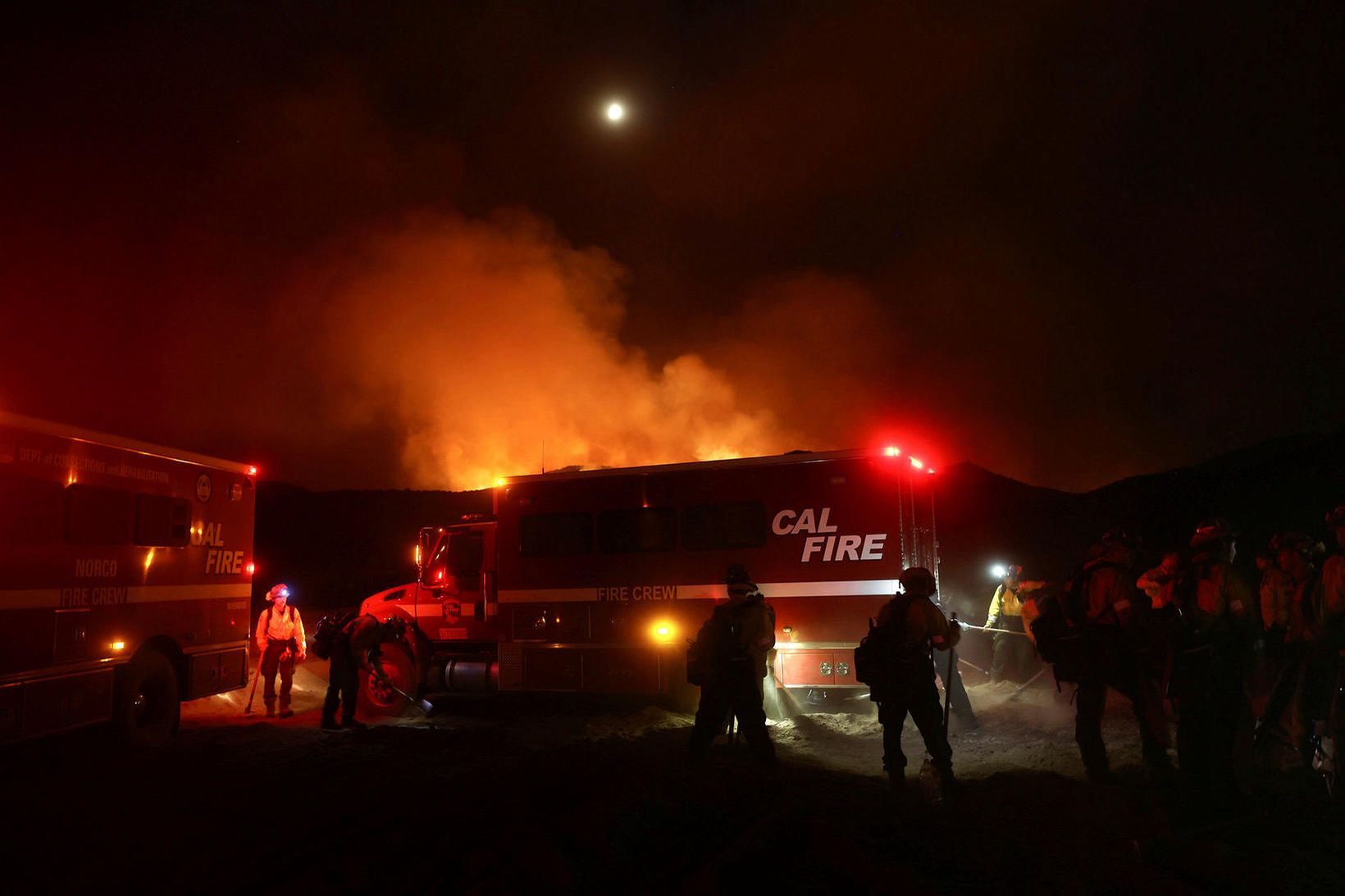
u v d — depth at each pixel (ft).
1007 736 27.25
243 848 16.53
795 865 15.02
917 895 13.34
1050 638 20.58
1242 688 17.67
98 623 26.32
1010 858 15.24
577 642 34.60
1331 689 19.08
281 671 35.27
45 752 27.71
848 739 28.71
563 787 20.62
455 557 37.42
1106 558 20.31
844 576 31.83
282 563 109.50
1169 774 18.97
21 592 23.85
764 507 32.99
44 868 15.47
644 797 18.60
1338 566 18.65
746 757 24.72
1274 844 15.78
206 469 31.71
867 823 17.61
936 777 19.13
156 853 16.22
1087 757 19.92
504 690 35.40
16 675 23.57
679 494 34.09
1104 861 14.85
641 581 34.06
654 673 33.47
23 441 24.26
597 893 14.43
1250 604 17.72
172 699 29.27
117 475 27.43
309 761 24.82
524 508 36.01
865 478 32.19
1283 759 21.70
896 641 19.89
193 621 30.55
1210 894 13.78
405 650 36.78
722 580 33.17
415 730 30.48
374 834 17.17
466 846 16.24
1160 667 18.48
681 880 14.47
